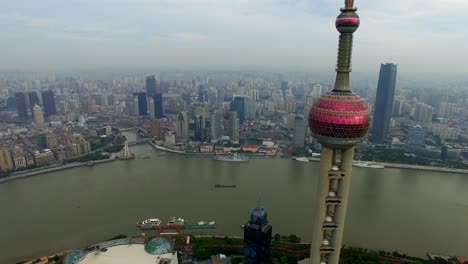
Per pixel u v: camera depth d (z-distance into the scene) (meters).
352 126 130.88
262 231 197.75
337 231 146.75
